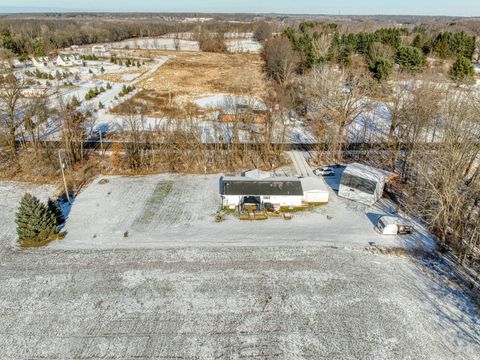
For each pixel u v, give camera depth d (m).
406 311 26.02
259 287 28.14
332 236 34.22
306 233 34.66
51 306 26.22
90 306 26.27
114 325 24.80
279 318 25.42
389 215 37.62
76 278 28.84
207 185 43.59
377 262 30.83
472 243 32.78
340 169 48.31
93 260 30.84
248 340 23.83
